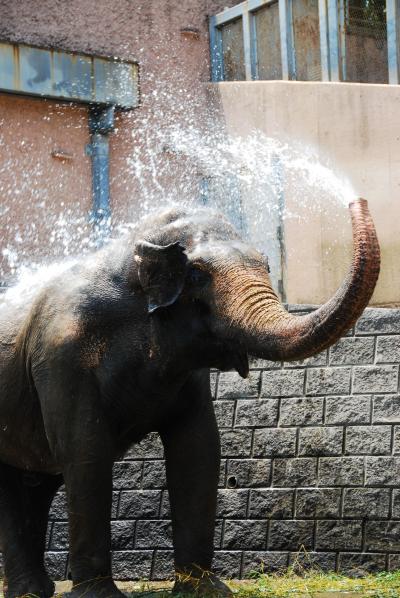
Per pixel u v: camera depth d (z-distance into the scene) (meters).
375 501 12.00
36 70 17.55
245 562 12.28
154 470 12.64
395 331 12.45
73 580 9.06
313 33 18.44
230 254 8.38
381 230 16.69
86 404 9.00
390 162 16.75
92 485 8.99
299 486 12.33
